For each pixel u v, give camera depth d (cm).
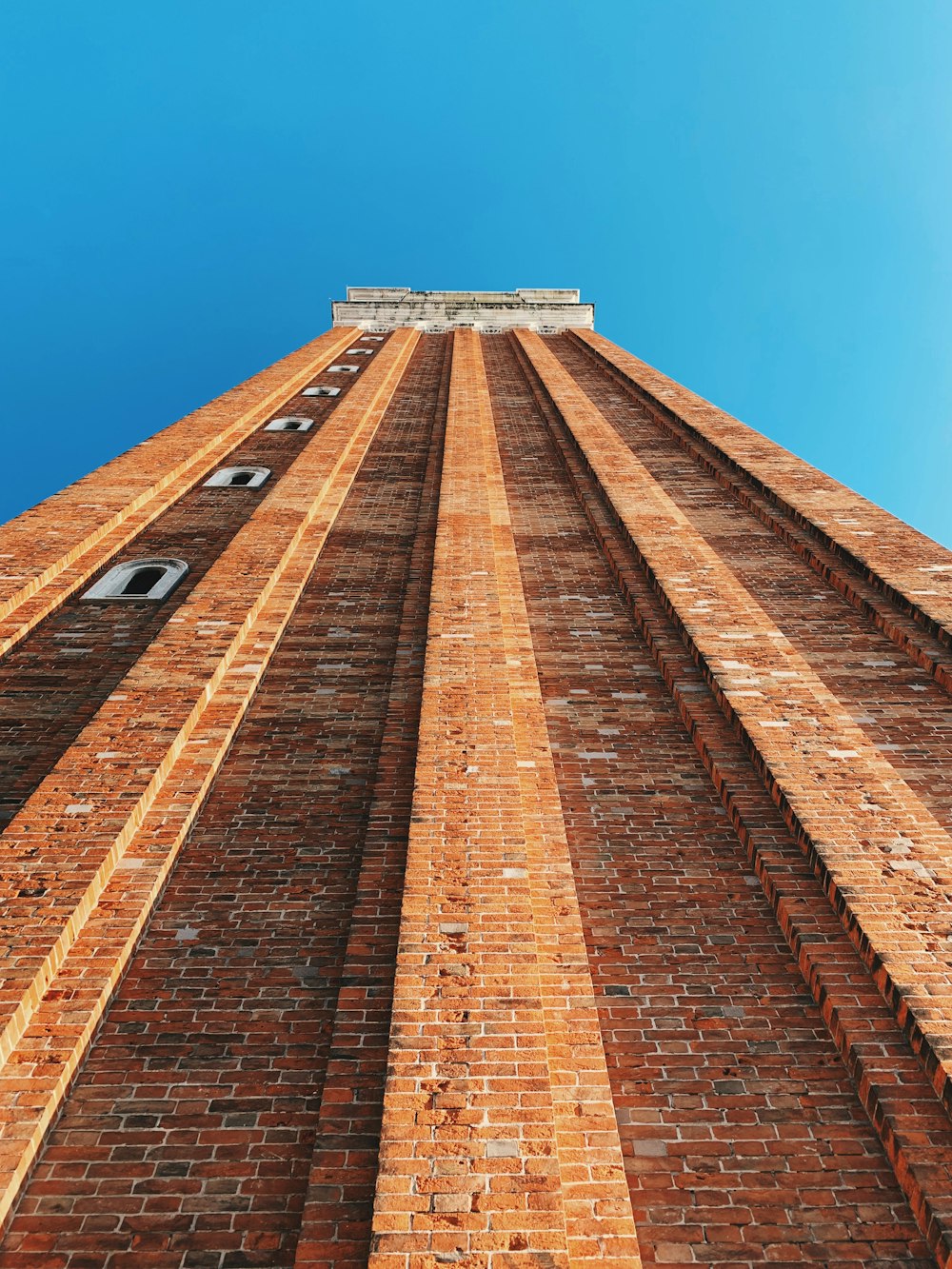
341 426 1727
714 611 991
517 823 670
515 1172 445
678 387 2047
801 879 643
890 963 552
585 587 1137
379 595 1106
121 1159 479
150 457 1499
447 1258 411
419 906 595
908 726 854
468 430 1728
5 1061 499
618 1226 439
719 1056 543
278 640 972
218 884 654
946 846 645
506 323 3406
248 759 791
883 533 1195
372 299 3566
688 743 828
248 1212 458
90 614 1034
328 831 711
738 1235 455
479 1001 531
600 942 620
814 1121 507
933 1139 476
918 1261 445
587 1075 511
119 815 660
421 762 732
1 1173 447
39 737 810
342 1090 500
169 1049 536
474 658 888
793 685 850
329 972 591
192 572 1148
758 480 1410
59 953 558
